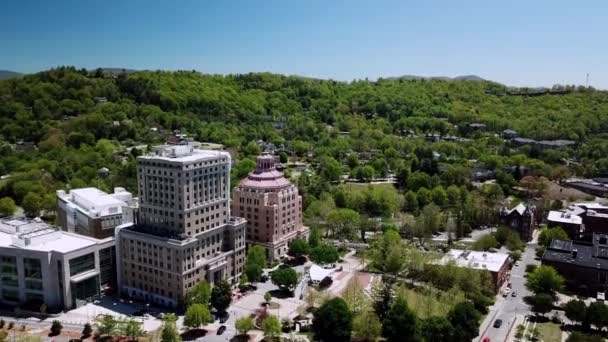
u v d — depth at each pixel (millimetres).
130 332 197250
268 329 198750
